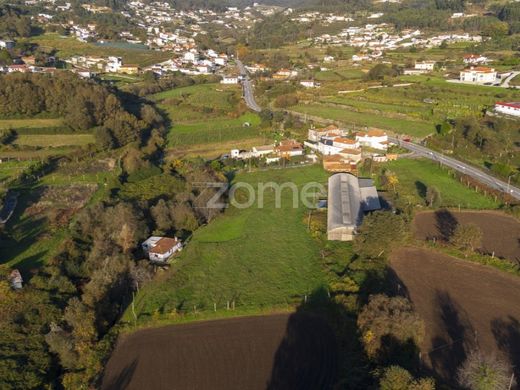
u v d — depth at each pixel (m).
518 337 55.97
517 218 88.31
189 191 99.12
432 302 62.75
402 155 126.62
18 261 74.56
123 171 111.56
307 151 134.88
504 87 176.25
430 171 114.94
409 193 102.00
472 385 46.31
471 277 68.81
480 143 128.25
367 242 74.12
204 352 55.38
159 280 70.56
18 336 57.50
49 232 83.69
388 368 46.50
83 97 134.50
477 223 86.62
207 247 81.12
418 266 71.88
